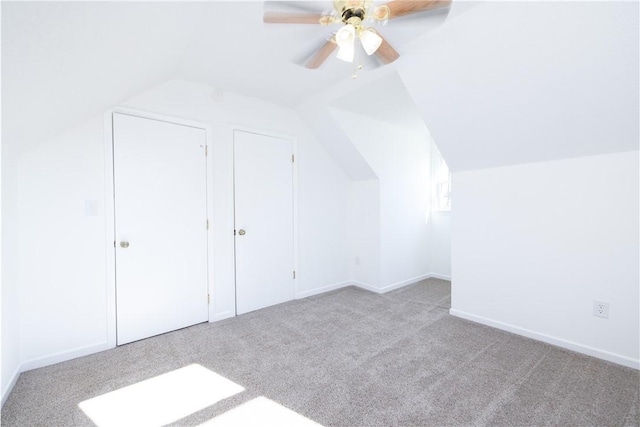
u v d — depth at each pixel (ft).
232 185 9.01
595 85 5.24
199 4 4.72
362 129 10.71
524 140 6.88
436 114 7.47
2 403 4.92
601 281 6.35
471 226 8.55
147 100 7.46
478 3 5.07
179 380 5.69
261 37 6.05
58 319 6.33
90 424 4.55
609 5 4.28
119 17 3.60
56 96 4.62
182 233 8.04
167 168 7.77
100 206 6.81
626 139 5.79
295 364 6.23
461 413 4.70
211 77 7.91
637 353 5.94
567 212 6.79
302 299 10.66
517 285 7.64
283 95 9.23
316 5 4.35
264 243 9.77
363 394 5.21
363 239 12.09
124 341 7.15
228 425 4.53
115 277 7.02
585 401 4.94
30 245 6.00
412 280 12.85
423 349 6.84
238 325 8.32
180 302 8.04
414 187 12.98
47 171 6.18
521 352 6.66
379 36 4.95
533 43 5.15
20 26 2.73
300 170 10.80
